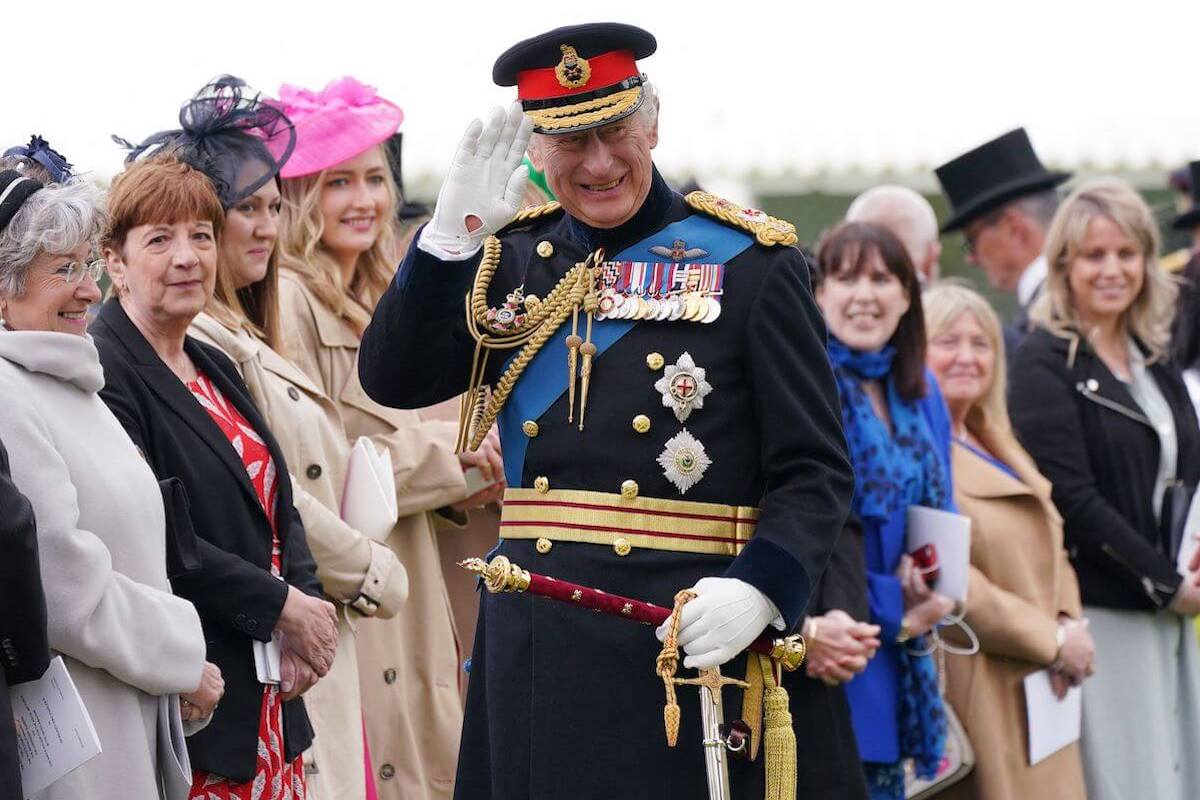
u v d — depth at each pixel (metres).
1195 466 25.17
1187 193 35.28
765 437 14.16
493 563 13.32
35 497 13.53
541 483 14.41
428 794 19.28
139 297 16.02
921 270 30.88
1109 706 24.50
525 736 14.32
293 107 20.42
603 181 14.16
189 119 18.08
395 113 20.70
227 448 15.93
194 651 14.20
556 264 14.74
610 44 13.96
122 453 14.41
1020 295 30.94
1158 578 24.33
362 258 20.84
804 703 15.17
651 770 14.04
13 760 12.53
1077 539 24.50
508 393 14.64
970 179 31.61
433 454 19.47
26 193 14.17
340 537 17.48
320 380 19.69
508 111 13.84
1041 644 22.62
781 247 14.39
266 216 18.25
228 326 17.77
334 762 17.48
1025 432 24.81
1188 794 25.25
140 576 14.20
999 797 22.50
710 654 13.48
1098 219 25.12
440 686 19.64
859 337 21.28
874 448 20.95
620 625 14.15
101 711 13.82
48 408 13.94
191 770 15.05
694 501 14.21
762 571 13.68
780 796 14.07
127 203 15.95
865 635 19.72
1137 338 25.55
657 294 14.35
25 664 12.81
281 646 15.80
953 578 20.89
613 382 14.30
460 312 14.69
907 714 21.00
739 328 14.24
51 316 14.23
